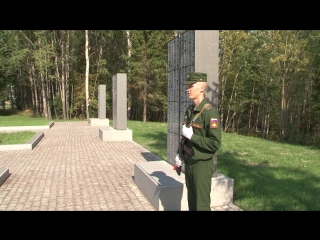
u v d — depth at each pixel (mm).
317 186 6062
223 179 5070
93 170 7738
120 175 7195
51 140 13328
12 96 46188
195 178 3580
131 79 30703
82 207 5012
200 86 3598
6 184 6465
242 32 25562
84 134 15477
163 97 30344
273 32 23781
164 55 29500
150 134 15070
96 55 35562
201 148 3529
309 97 24328
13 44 30766
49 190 6012
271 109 28672
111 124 22156
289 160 8719
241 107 30484
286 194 5492
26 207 5047
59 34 32969
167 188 4719
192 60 5215
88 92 32688
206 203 3613
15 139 14602
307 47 22000
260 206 4941
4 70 31906
